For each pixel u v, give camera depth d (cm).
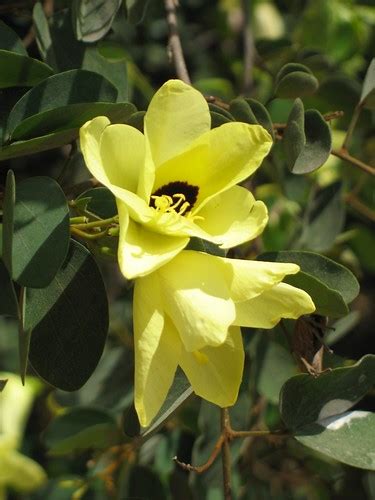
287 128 39
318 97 55
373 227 63
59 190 33
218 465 47
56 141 35
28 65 37
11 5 47
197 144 33
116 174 32
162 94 33
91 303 35
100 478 52
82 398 54
